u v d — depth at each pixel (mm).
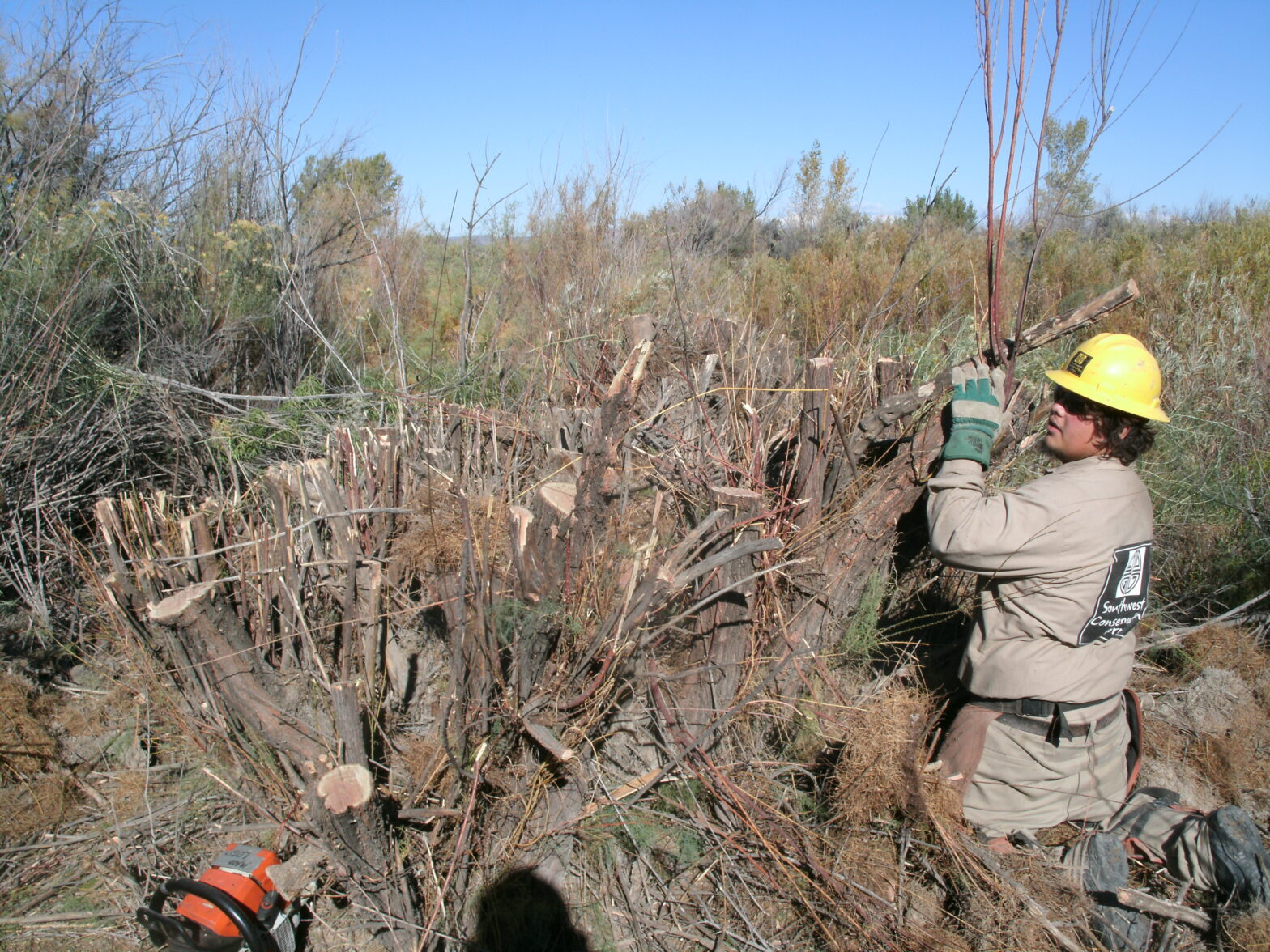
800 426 2811
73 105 5438
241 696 2404
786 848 2479
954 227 9039
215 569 2688
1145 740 3098
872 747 2469
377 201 6805
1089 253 8648
